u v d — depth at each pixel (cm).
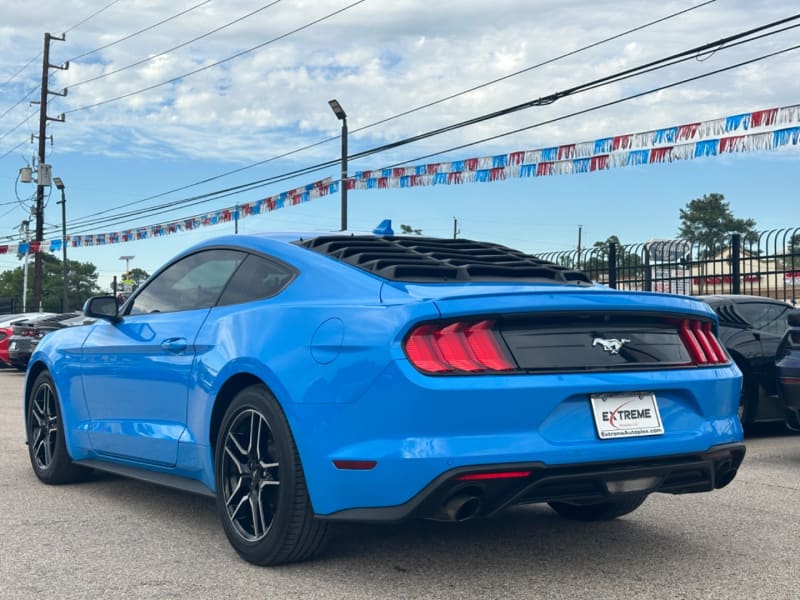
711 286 1374
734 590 344
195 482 433
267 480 374
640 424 353
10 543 419
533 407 330
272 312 384
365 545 409
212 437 408
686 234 9025
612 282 1493
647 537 427
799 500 514
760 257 1305
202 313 435
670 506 497
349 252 396
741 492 538
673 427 362
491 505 333
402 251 412
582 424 340
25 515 480
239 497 392
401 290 351
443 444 321
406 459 320
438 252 428
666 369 364
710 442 366
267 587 348
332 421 341
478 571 369
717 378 377
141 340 468
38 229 3866
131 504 509
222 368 396
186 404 427
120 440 484
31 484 573
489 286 374
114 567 378
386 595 337
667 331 377
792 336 665
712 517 470
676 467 356
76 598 336
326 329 353
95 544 416
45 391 576
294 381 355
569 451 332
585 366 345
